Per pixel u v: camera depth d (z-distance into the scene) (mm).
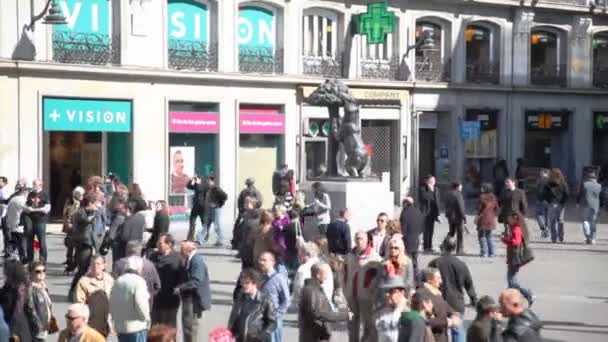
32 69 29625
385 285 10703
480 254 25031
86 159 31719
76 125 30750
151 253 13703
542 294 19578
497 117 42312
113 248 18125
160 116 32625
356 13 37812
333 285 13852
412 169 39750
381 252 16203
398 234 14719
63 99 30469
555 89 43656
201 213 26703
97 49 31172
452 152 40906
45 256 21562
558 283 20969
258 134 35500
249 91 34875
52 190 30906
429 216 25609
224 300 18172
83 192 21016
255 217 17703
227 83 34219
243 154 35125
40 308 11547
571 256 25406
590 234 28109
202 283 12898
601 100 45469
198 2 33750
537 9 42906
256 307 11297
